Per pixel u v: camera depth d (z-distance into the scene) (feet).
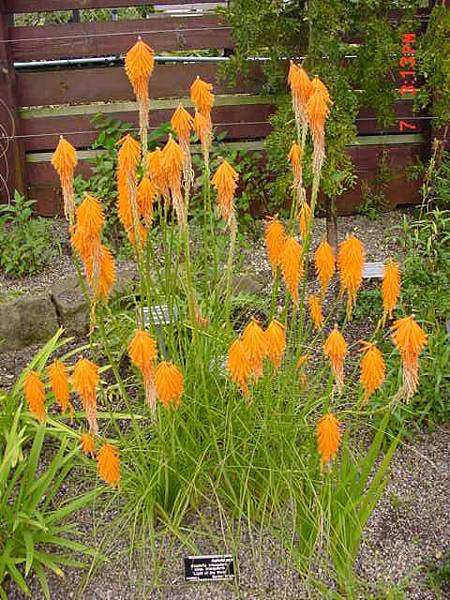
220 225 16.34
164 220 8.73
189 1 16.99
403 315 12.98
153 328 8.80
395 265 7.38
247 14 14.37
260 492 9.14
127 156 7.23
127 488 9.25
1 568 8.69
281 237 8.13
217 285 9.76
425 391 11.25
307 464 8.79
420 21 16.03
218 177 7.49
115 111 18.02
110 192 17.07
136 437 9.27
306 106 7.73
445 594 8.77
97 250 7.22
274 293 8.54
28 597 8.84
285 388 8.87
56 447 10.95
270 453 8.90
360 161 18.47
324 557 8.82
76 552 9.23
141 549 9.08
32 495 9.27
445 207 17.81
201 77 17.66
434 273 13.88
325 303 14.57
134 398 11.64
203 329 9.48
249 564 8.89
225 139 18.24
